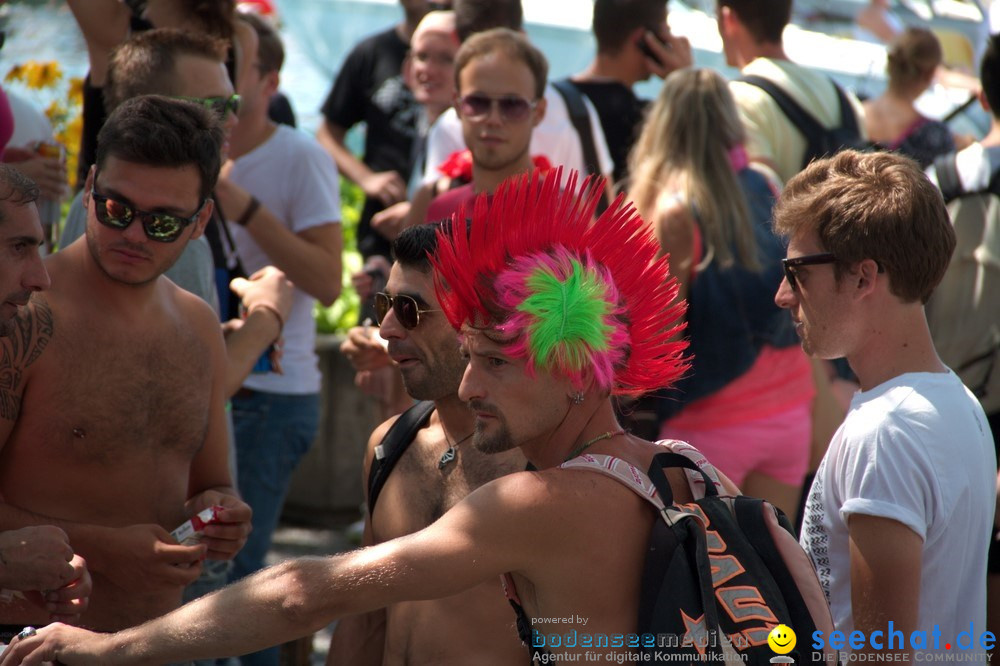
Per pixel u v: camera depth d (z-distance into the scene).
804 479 15.38
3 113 13.66
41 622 9.18
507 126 14.80
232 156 15.84
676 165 14.51
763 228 14.62
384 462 9.12
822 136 17.44
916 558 7.86
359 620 9.41
